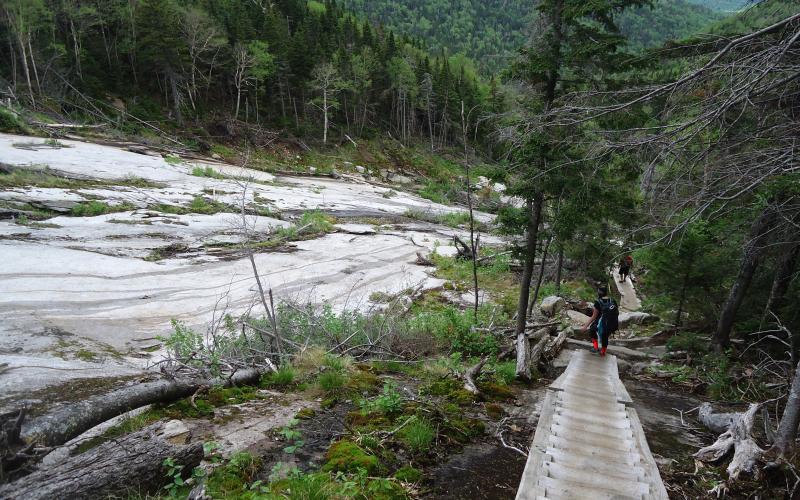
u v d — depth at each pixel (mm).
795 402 5863
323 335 10297
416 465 5523
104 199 23891
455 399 7754
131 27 56094
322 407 6848
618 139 5980
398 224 31359
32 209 20469
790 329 10211
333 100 64688
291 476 4445
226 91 63344
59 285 12867
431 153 69250
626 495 4746
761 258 10156
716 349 11461
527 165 10312
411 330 11648
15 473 3787
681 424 7918
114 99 51000
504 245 25625
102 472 3822
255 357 8750
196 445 4586
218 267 17219
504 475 5551
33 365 6250
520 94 10578
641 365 11336
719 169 5848
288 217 28031
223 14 68250
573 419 6770
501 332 12352
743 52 5066
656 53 5648
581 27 9617
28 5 46438
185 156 43156
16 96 41625
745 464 5824
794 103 5688
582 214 9773
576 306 17953
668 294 13836
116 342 10031
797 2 5207
